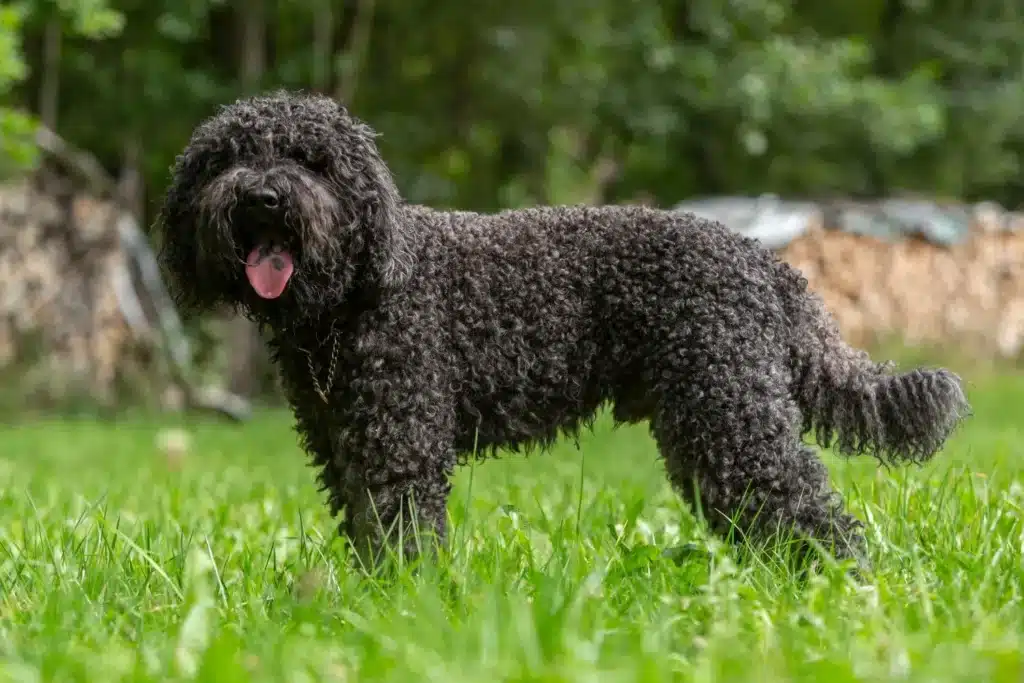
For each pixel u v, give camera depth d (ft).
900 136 67.10
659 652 11.34
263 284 15.19
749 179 72.13
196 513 22.06
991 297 65.72
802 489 15.47
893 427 16.11
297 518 21.35
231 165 15.85
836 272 60.95
